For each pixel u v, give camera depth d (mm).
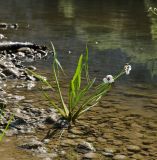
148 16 26250
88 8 32375
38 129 6344
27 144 5637
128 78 10203
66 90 8750
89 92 8703
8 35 17828
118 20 24031
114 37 17469
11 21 23438
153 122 6805
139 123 6742
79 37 17359
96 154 5469
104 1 39875
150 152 5594
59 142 5855
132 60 12594
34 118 6762
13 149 5531
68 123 6637
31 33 18500
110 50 14273
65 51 14094
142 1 38812
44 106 7453
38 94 8312
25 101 7734
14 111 7020
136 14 27594
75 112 7004
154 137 6141
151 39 17016
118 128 6480
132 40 16656
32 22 22953
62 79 9875
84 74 10617
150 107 7676
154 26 21375
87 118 6910
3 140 5844
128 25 21766
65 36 17594
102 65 11805
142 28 20625
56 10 30672
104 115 7094
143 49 14555
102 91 7430
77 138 6031
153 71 11086
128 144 5852
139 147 5754
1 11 29625
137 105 7777
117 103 7867
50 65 11820
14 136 6020
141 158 5391
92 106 7008
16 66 11391
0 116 6504
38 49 14250
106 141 5949
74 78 6805
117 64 11977
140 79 10133
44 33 18484
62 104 6852
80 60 6816
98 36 17688
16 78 9836
